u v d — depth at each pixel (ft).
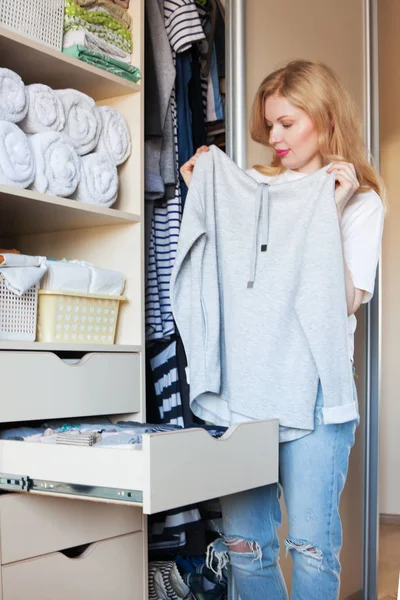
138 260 5.49
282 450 4.97
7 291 4.56
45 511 4.31
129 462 3.63
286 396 4.76
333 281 4.64
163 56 6.13
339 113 5.12
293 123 5.09
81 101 5.13
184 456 3.81
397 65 11.44
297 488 4.83
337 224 4.66
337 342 4.64
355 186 4.73
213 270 5.16
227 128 6.18
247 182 5.14
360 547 7.42
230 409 5.02
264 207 4.99
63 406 4.75
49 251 5.94
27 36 4.79
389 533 10.77
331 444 4.74
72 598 4.47
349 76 7.54
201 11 6.79
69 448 3.89
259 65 6.34
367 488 7.47
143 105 5.64
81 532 4.54
